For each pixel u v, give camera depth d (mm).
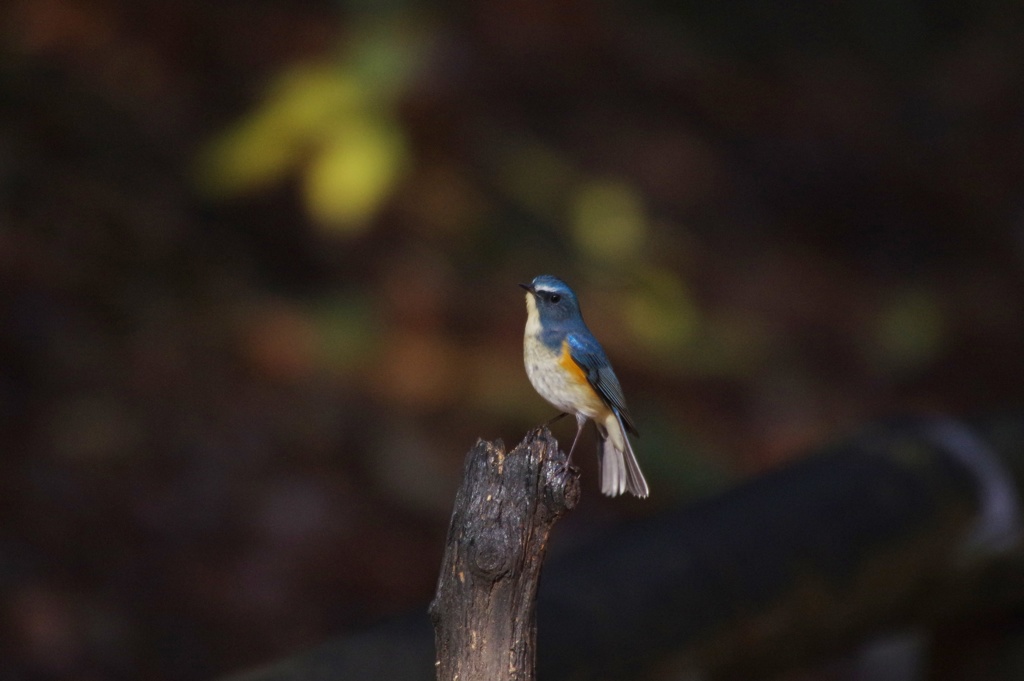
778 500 4883
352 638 3873
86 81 13547
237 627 8914
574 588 4160
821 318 16344
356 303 12727
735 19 21594
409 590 9820
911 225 19250
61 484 9445
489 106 15969
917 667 7043
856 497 5066
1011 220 20078
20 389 10242
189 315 11875
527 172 15227
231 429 10680
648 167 16922
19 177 12242
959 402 16047
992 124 21844
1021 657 6016
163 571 9125
